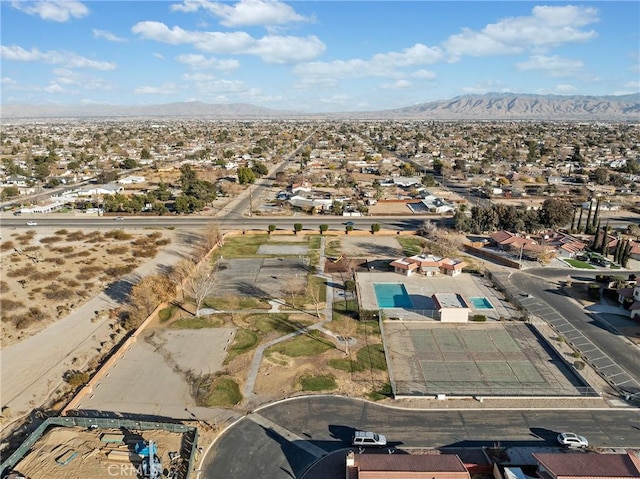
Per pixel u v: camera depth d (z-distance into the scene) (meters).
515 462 37.16
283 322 61.50
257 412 43.69
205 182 140.38
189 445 38.88
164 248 94.00
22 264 83.00
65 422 41.34
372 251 92.38
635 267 83.00
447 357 53.34
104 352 54.88
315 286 74.00
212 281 71.19
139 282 73.06
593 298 69.56
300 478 35.88
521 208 110.06
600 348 55.16
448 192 150.12
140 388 47.31
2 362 52.88
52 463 36.56
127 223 113.19
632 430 41.28
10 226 109.19
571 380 48.88
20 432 41.44
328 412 43.72
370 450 38.84
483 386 47.72
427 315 64.12
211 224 101.88
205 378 48.97
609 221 113.81
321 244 97.00
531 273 80.38
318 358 52.78
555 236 97.94
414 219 118.31
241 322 61.62
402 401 45.38
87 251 90.50
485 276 79.06
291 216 121.44
